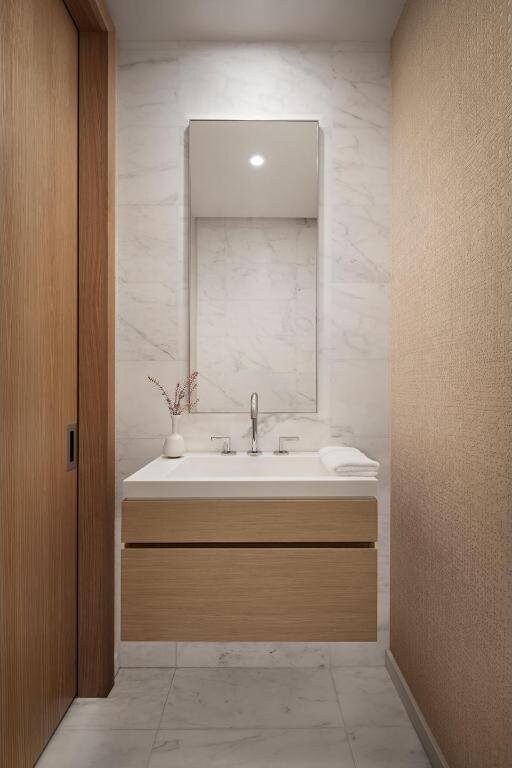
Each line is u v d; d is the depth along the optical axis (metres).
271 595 1.57
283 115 2.19
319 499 1.61
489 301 1.25
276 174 2.18
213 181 2.18
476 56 1.31
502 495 1.18
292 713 1.85
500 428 1.19
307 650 2.17
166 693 1.98
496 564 1.21
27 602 1.53
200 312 2.19
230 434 2.19
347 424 2.19
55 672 1.75
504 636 1.17
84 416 1.97
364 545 1.61
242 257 2.19
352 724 1.79
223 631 1.57
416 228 1.81
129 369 2.18
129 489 1.60
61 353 1.81
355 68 2.19
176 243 2.18
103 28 1.95
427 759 1.62
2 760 1.37
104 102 1.97
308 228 2.19
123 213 2.18
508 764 1.14
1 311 1.36
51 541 1.72
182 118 2.18
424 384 1.73
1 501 1.37
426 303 1.71
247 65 2.18
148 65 2.18
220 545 1.62
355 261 2.19
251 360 2.19
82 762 1.60
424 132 1.73
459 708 1.42
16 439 1.46
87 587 1.97
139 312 2.18
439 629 1.58
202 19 2.05
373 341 2.20
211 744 1.68
